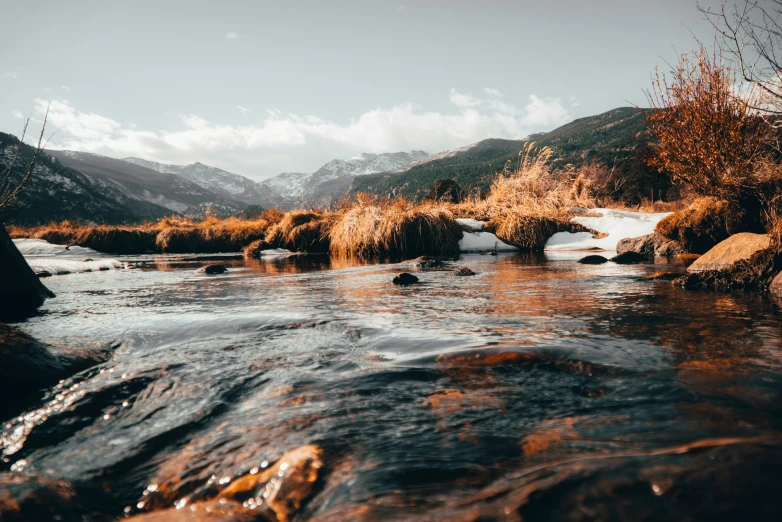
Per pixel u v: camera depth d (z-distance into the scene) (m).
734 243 6.49
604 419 1.52
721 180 7.30
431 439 1.42
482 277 6.38
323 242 15.06
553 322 3.20
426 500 1.04
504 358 2.24
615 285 5.14
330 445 1.40
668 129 7.72
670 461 1.07
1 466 1.47
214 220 22.34
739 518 0.85
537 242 12.42
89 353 2.64
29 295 4.95
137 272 9.02
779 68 4.85
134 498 1.27
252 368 2.30
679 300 3.98
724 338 2.60
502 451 1.32
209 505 1.14
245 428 1.61
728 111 6.95
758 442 1.16
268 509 1.11
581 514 0.89
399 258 11.58
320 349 2.68
